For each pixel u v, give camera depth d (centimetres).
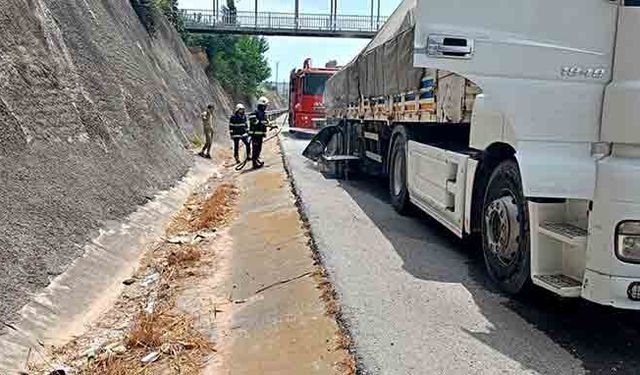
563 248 462
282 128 3731
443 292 563
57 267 684
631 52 409
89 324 628
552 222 465
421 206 819
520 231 514
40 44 1033
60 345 568
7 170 734
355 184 1322
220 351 523
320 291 590
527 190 431
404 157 920
